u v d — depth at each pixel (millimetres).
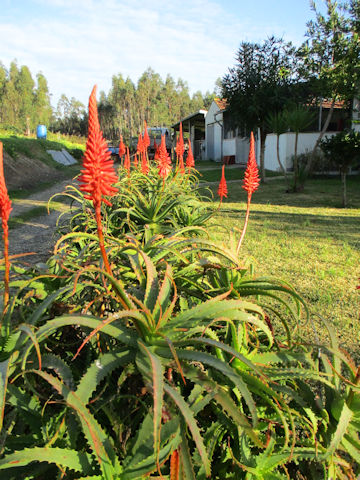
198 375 1596
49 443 1407
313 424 1822
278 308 4516
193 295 2430
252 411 1465
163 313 1802
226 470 1794
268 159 26797
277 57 18406
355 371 1937
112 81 94375
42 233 9156
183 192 6504
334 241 7750
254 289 2312
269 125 16719
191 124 43375
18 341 1706
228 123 33125
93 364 1560
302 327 4098
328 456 1752
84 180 1413
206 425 1916
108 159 1442
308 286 5301
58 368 1639
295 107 16047
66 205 13461
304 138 23062
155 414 1235
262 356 2027
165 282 1896
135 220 5070
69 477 1547
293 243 7594
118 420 1622
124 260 2846
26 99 81750
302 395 2131
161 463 1370
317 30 15320
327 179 21109
